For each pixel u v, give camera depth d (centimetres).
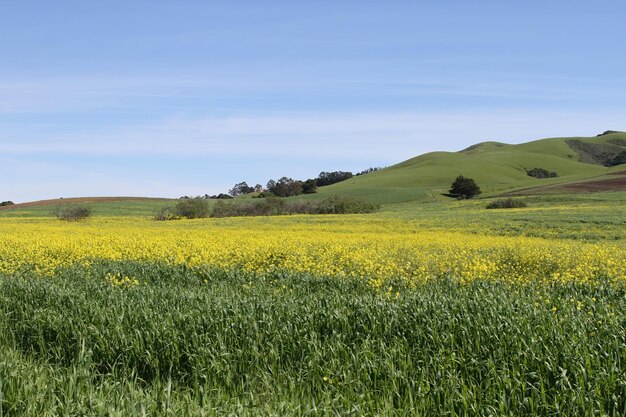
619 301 1084
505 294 1099
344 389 722
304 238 2586
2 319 1072
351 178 17875
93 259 1875
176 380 814
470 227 3616
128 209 8144
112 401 638
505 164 17100
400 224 4000
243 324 896
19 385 662
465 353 786
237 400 651
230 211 6625
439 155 18712
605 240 2780
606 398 645
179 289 1291
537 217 4212
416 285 1387
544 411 639
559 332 788
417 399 679
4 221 5578
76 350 901
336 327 904
